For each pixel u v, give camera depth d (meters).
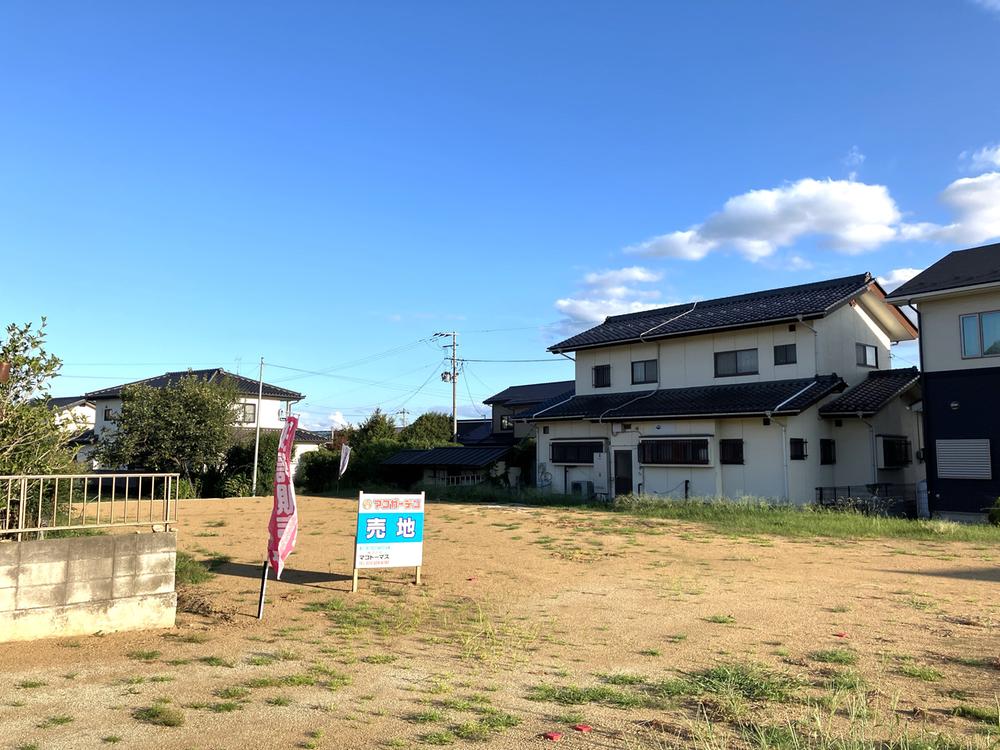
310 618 7.56
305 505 23.14
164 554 7.21
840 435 21.16
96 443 32.22
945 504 17.61
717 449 20.81
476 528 15.59
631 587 8.97
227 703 4.78
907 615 7.22
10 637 6.31
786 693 4.81
